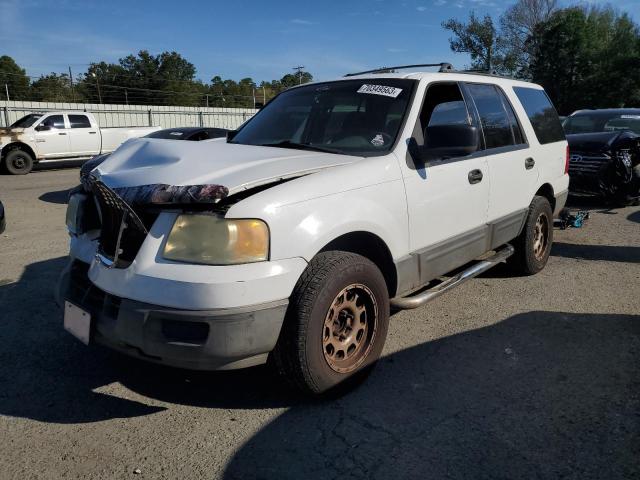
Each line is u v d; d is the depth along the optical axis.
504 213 4.71
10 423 3.05
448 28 52.06
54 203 10.62
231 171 2.98
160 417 3.11
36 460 2.73
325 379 3.04
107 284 2.87
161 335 2.68
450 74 4.33
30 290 5.18
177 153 3.30
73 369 3.67
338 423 3.01
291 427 2.98
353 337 3.23
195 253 2.70
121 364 3.74
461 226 4.10
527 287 5.21
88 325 2.92
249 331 2.70
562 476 2.56
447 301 4.87
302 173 3.09
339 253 3.10
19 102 29.12
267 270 2.74
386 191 3.37
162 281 2.68
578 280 5.41
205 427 3.00
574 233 7.50
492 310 4.64
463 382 3.44
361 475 2.59
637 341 3.99
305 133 3.99
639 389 3.32
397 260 3.48
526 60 51.19
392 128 3.70
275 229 2.78
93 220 3.40
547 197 5.63
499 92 4.89
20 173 16.52
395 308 3.73
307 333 2.88
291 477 2.58
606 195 9.11
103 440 2.90
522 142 5.01
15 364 3.73
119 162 3.55
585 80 45.03
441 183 3.81
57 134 17.17
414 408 3.15
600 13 48.16
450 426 2.97
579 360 3.71
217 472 2.63
